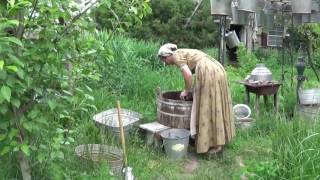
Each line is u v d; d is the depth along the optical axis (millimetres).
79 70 3738
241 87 8086
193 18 12594
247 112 6707
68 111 3762
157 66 9156
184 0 12656
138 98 7289
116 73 7477
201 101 5484
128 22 3898
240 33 13086
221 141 5477
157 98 6156
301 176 4027
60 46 3365
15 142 3367
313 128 4633
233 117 5848
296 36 11656
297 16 8305
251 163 4691
